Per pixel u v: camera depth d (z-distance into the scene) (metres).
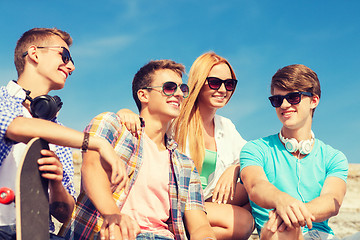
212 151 3.90
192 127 3.85
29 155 2.08
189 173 3.21
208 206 3.48
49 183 2.52
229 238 3.40
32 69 3.04
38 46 3.04
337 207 3.14
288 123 3.40
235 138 4.12
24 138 2.23
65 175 2.96
